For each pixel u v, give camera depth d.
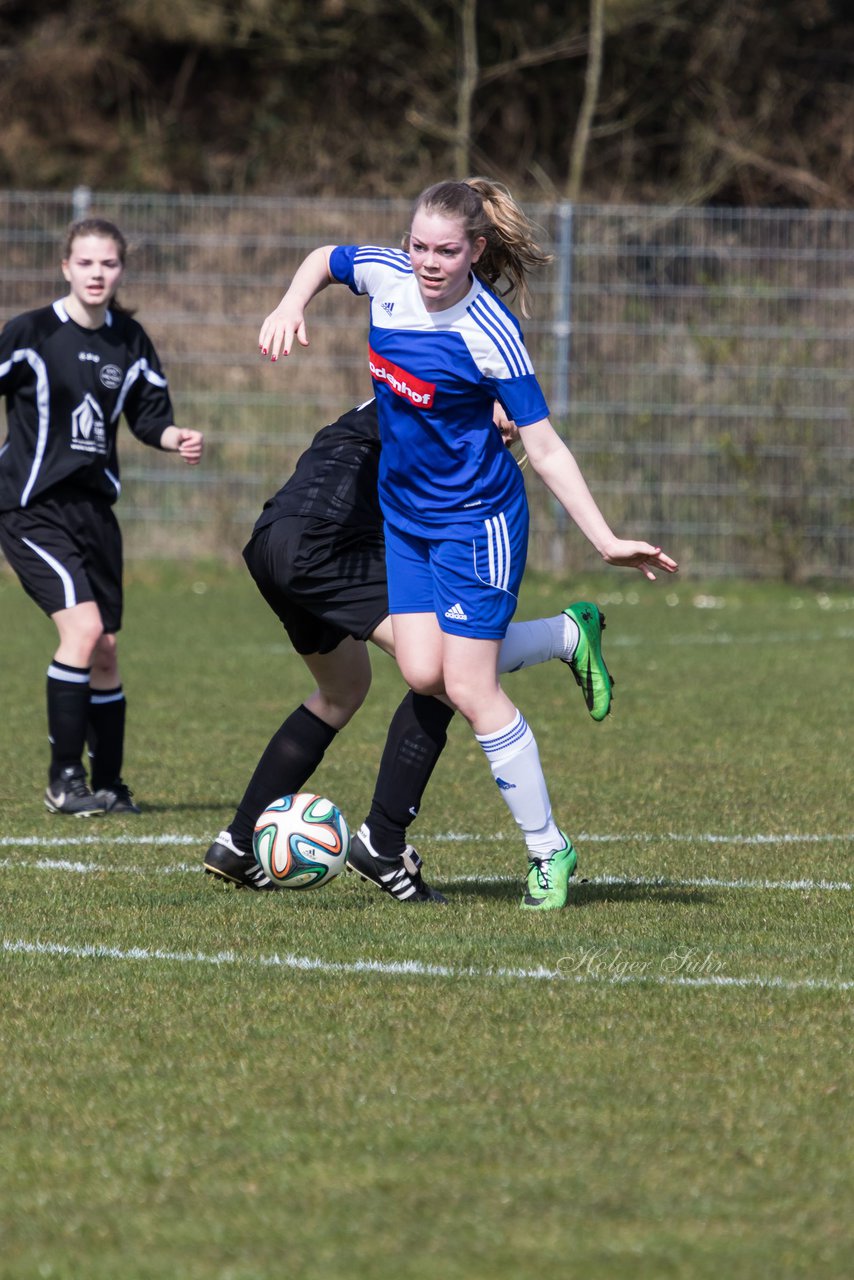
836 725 33.38
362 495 18.38
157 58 98.69
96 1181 10.67
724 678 40.09
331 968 15.69
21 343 24.86
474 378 16.84
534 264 17.56
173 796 26.31
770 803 25.38
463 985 15.10
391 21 95.19
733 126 92.50
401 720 18.45
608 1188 10.55
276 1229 9.96
